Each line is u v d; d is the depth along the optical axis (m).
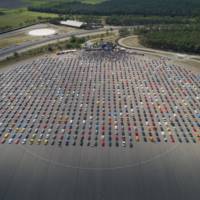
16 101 199.88
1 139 162.38
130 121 177.62
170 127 172.12
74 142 159.62
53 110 189.38
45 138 163.12
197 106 193.38
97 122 176.62
